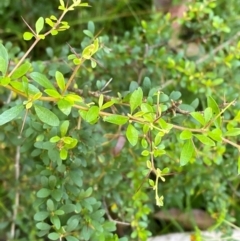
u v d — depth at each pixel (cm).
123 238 27
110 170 32
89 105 22
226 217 37
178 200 39
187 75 35
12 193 36
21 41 44
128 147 32
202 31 37
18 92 21
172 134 31
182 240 40
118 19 44
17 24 44
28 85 20
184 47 38
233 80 36
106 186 33
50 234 25
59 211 26
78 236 27
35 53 44
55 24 22
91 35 30
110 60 35
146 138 24
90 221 26
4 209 37
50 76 32
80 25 43
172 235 40
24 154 34
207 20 37
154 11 40
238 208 40
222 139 22
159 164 35
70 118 28
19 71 21
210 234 39
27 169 35
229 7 41
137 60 36
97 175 32
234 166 35
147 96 26
